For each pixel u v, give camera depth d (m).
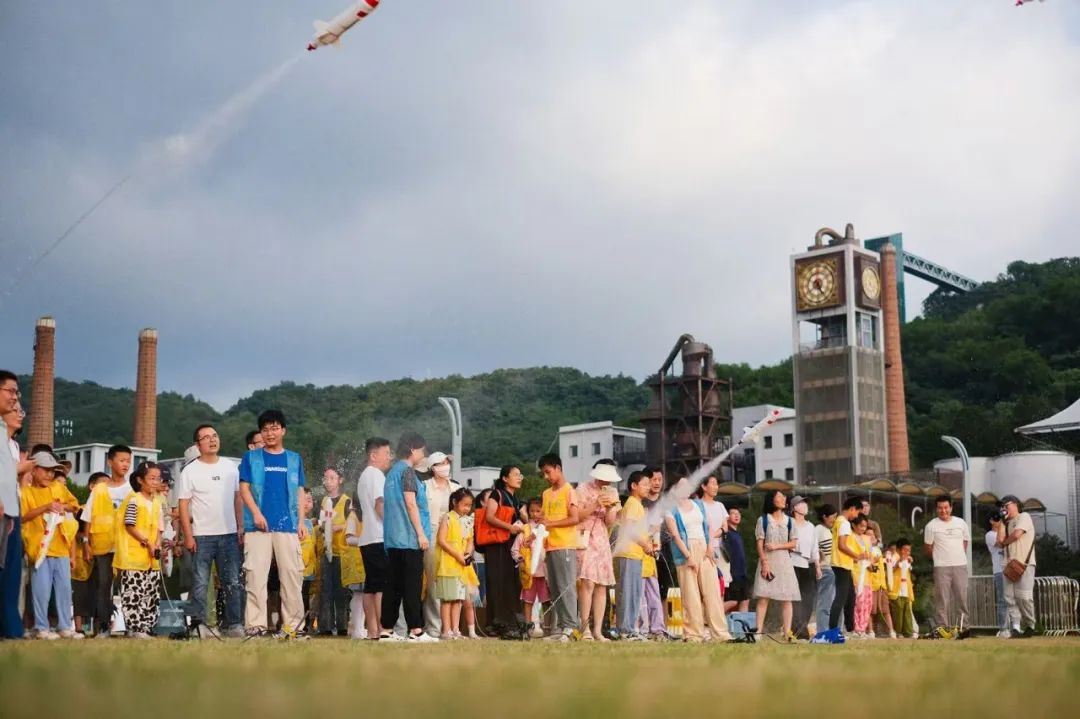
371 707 3.43
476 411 111.44
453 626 14.97
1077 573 69.88
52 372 78.19
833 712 3.44
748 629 16.64
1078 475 77.12
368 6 23.80
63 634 13.70
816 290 96.75
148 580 14.42
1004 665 5.81
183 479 13.77
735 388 137.12
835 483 92.56
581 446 99.44
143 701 3.57
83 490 58.62
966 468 42.53
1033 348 141.75
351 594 17.77
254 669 4.98
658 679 4.62
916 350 143.75
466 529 15.36
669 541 18.73
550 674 4.87
